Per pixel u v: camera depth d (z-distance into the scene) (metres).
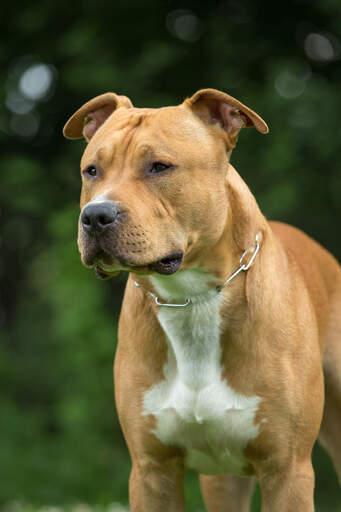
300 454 5.66
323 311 6.61
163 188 5.19
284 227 7.06
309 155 13.21
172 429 5.69
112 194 5.01
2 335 15.56
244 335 5.58
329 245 13.76
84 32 13.48
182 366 5.64
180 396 5.63
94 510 10.54
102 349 12.78
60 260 12.91
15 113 14.41
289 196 12.60
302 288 6.08
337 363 6.70
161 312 5.66
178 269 5.26
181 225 5.25
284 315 5.71
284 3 13.70
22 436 13.67
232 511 7.00
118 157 5.28
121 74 13.30
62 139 14.48
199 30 13.94
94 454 12.88
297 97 12.76
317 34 13.73
